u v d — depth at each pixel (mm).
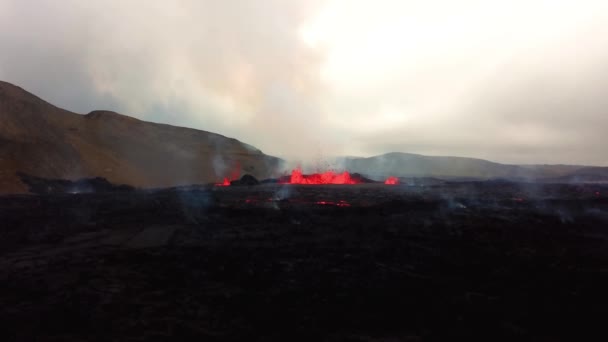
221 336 8281
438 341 7898
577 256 15203
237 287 11758
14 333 8516
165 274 13195
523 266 13711
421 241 18484
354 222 24422
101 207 35281
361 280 12281
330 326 8750
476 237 19344
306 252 16359
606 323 8680
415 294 10859
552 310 9484
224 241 18953
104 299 10641
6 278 12852
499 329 8422
